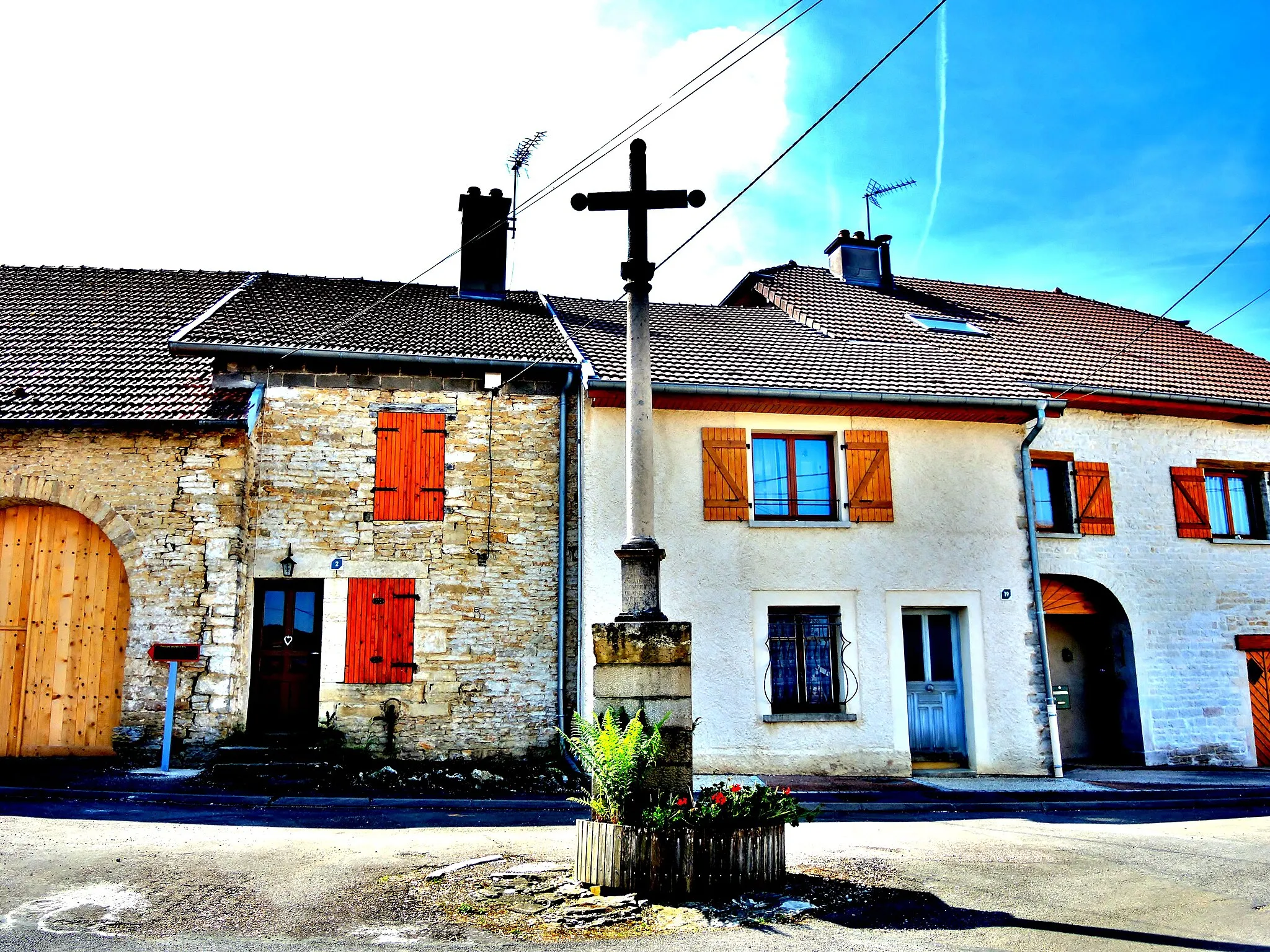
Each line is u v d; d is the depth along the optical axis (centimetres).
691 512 1177
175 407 1095
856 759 1155
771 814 609
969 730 1208
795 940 498
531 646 1170
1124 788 1105
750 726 1141
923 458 1253
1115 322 1798
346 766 1057
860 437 1234
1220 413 1409
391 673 1134
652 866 575
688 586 1157
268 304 1388
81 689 1095
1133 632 1319
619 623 635
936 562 1227
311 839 727
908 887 611
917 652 1226
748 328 1489
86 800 880
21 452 1088
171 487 1090
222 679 1059
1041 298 1930
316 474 1161
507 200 1641
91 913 518
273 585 1155
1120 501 1354
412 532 1166
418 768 1084
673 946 488
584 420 1178
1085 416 1362
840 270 1822
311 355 1162
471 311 1478
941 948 488
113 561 1117
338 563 1145
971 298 1841
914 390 1229
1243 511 1444
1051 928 527
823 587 1190
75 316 1362
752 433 1230
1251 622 1379
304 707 1138
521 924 521
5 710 1088
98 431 1095
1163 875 655
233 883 586
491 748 1138
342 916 529
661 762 618
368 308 1432
